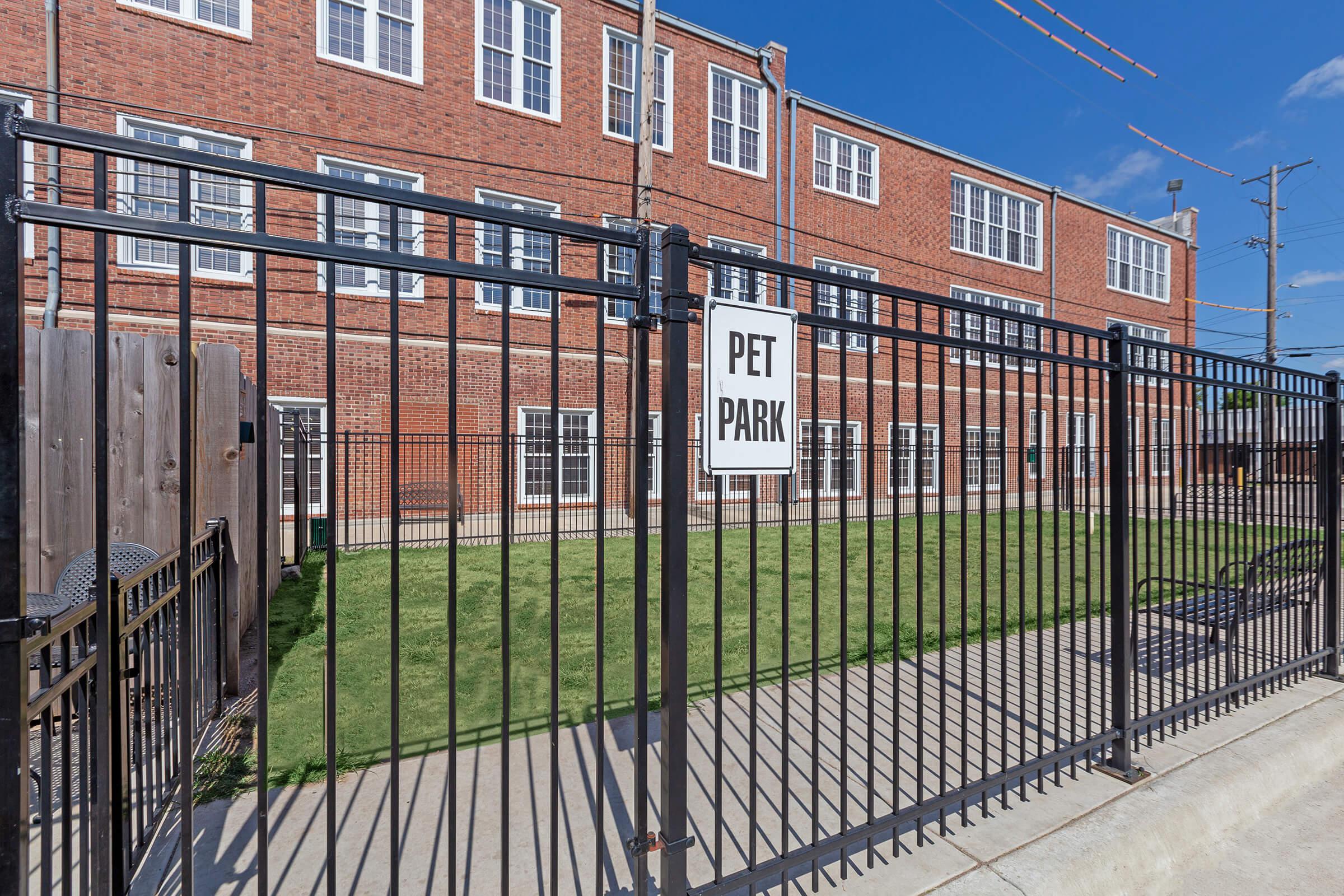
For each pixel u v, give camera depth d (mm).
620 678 4164
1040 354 2766
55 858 2434
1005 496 2648
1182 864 2551
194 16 10141
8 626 1235
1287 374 4121
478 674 4238
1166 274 24500
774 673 4301
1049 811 2668
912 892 2145
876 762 3033
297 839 2396
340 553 9102
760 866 2006
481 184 12164
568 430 12805
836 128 16812
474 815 2580
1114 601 3104
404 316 11352
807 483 14727
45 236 8969
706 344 1899
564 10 13016
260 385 1357
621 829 2482
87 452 3904
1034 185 20547
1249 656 4723
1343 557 5172
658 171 14000
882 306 17016
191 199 1364
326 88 10914
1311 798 3086
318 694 3889
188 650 1448
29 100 9031
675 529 1821
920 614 2408
